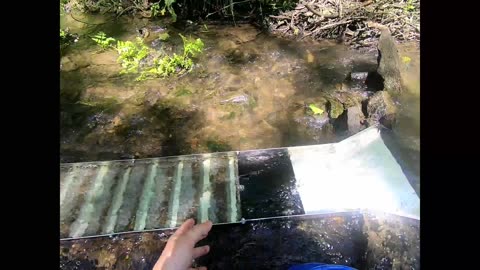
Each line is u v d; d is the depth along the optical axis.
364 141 2.12
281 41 2.76
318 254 1.79
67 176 2.04
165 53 2.69
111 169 2.07
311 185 1.96
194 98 2.39
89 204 1.94
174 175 2.04
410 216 1.85
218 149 2.14
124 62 2.64
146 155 2.13
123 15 3.04
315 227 1.84
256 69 2.56
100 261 1.79
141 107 2.36
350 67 2.53
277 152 2.11
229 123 2.26
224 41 2.78
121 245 1.81
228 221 1.86
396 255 1.78
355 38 2.74
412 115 2.19
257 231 1.84
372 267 1.77
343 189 1.94
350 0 2.93
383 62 2.38
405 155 2.04
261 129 2.22
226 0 2.99
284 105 2.33
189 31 2.88
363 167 2.02
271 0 3.00
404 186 1.93
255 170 2.04
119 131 2.24
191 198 1.94
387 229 1.83
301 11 2.89
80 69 2.59
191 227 1.81
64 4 3.06
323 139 2.16
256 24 2.92
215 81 2.49
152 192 1.97
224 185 1.99
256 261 1.77
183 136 2.21
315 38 2.78
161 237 1.82
